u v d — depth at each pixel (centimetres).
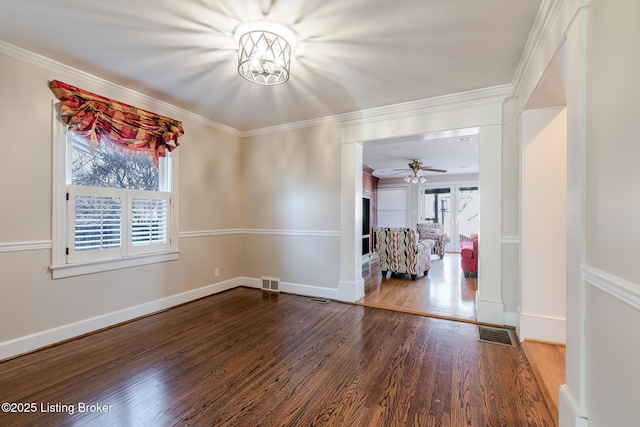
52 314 247
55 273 248
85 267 267
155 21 193
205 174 391
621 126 106
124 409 167
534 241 257
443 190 894
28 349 232
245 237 450
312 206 400
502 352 237
